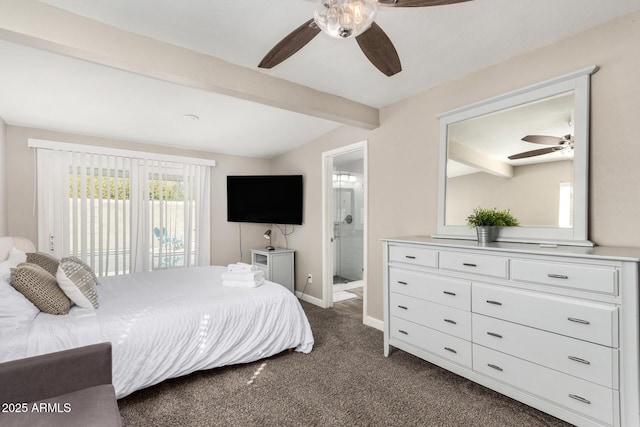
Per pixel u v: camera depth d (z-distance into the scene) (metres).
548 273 1.68
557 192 2.02
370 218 3.43
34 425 1.09
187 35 1.97
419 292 2.36
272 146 4.50
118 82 2.54
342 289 5.14
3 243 2.52
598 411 1.51
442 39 2.05
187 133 3.81
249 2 1.69
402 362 2.53
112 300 2.29
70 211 3.60
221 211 4.75
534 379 1.73
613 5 1.72
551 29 1.94
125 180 3.94
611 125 1.84
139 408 1.91
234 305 2.36
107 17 1.78
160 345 2.01
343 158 5.30
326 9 1.25
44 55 2.13
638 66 1.75
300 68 2.42
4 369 1.22
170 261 4.25
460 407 1.92
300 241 4.59
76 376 1.33
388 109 3.22
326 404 1.96
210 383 2.19
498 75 2.36
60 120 3.26
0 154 3.05
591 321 1.53
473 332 2.02
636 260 1.39
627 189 1.78
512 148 2.25
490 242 2.20
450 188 2.62
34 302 1.93
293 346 2.63
